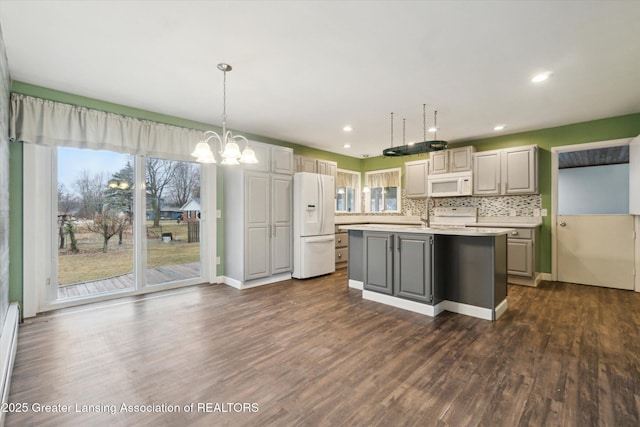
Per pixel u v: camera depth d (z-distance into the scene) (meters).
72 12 1.87
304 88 3.05
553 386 1.81
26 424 1.50
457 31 2.08
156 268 3.93
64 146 3.07
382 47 2.29
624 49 2.28
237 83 2.93
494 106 3.54
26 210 2.92
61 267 3.23
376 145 5.68
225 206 4.47
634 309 3.21
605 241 4.11
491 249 2.91
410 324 2.81
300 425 1.50
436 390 1.78
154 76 2.77
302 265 4.65
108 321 2.87
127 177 3.68
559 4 1.79
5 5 1.79
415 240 3.12
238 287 4.13
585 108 3.60
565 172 6.10
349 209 6.83
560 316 3.01
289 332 2.63
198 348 2.32
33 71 2.65
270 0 1.78
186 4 1.81
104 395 1.74
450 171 5.12
